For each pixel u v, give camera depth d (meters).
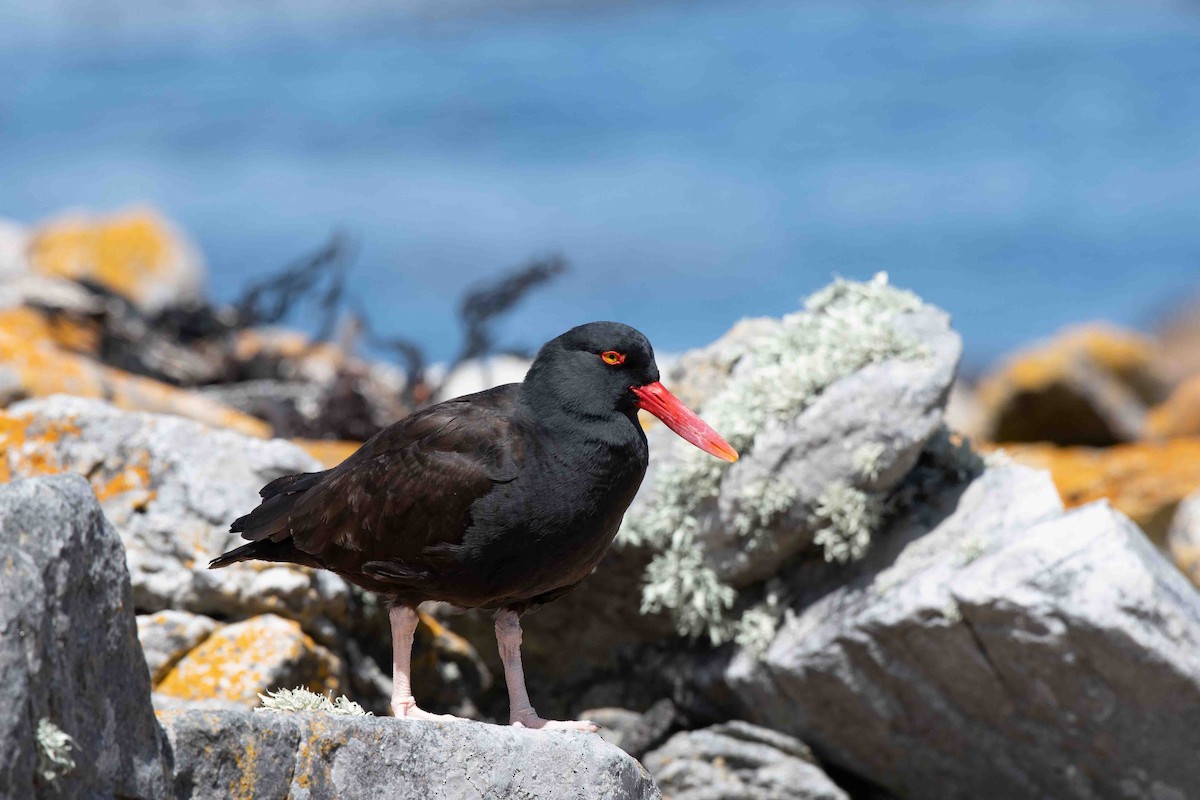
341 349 19.59
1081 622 9.46
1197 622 9.62
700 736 11.13
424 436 8.58
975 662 10.10
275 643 9.97
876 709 10.68
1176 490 16.05
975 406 22.50
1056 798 10.62
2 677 5.10
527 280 18.66
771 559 11.16
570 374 8.52
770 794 10.82
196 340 19.19
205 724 6.24
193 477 10.58
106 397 13.73
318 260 20.31
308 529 8.77
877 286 11.92
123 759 5.81
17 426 10.88
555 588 8.91
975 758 10.71
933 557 10.65
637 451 8.71
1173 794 10.14
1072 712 10.02
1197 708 9.54
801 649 10.68
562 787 7.29
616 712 11.67
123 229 25.19
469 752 7.08
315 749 6.59
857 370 10.89
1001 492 10.83
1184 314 37.94
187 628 9.97
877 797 11.49
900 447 10.62
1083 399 20.16
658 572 11.31
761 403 11.01
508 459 8.35
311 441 15.07
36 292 17.86
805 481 10.78
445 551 8.37
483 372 18.12
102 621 5.83
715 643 11.26
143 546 10.32
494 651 12.23
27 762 5.18
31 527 5.53
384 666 11.38
